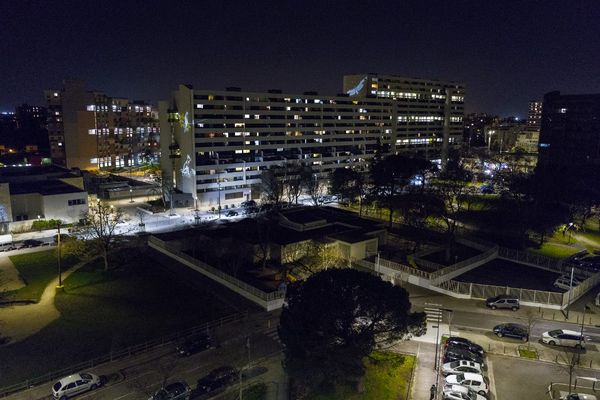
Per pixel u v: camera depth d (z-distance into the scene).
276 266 74.31
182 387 39.25
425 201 91.62
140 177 179.50
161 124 142.62
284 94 144.88
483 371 44.06
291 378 40.75
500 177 141.25
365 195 125.31
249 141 138.62
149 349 48.12
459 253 82.94
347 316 36.81
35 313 57.16
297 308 38.19
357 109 167.88
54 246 86.44
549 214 97.06
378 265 72.44
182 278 68.75
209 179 130.50
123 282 67.19
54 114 185.12
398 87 186.25
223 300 60.72
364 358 44.72
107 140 196.38
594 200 103.50
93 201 131.38
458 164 169.50
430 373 44.03
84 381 40.41
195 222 107.88
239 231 83.44
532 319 54.69
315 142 156.00
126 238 92.00
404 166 114.62
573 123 167.00
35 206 103.25
